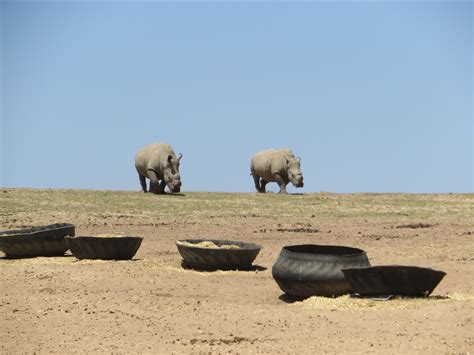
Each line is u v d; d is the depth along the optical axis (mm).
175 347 30125
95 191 111625
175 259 56156
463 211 101188
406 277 38062
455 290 43469
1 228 76000
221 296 42312
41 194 102875
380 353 28672
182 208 97375
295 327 33469
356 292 39094
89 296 41312
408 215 96562
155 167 115875
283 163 130500
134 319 35469
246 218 90875
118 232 75250
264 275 49500
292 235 76062
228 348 29906
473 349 28969
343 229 82188
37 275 47812
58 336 31984
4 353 29125
